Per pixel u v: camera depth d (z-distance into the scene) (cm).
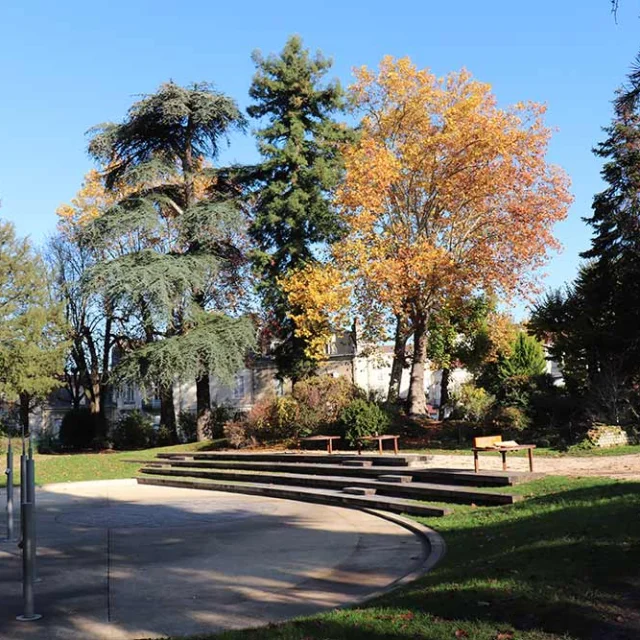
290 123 3353
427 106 2922
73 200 4175
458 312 3247
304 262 3159
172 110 3180
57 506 1725
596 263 2803
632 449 1833
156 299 3025
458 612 604
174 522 1386
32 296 3859
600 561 671
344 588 811
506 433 2333
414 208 2986
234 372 3147
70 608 762
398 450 2230
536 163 2766
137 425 4028
